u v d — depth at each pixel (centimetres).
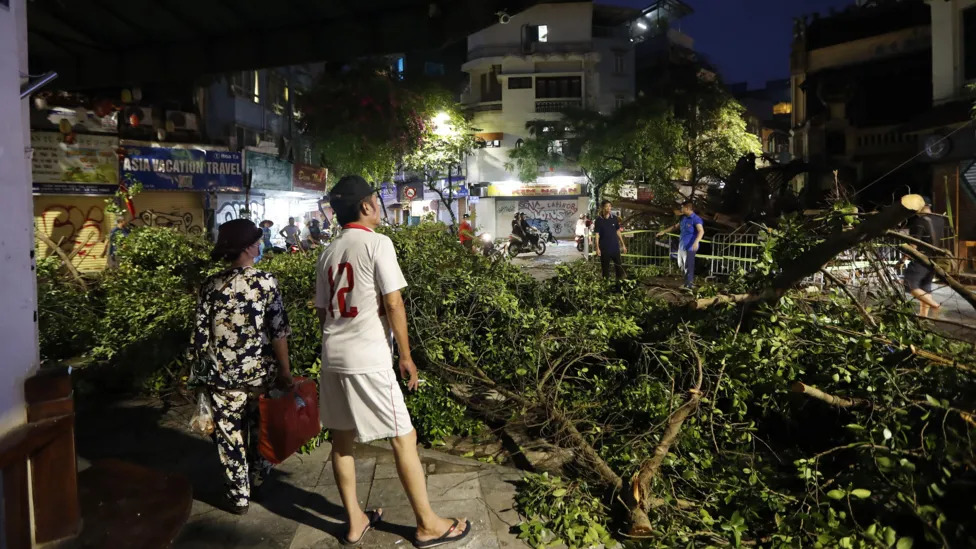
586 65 3791
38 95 1459
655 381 448
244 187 1923
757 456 403
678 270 1424
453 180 3644
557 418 435
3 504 209
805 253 430
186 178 1739
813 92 2583
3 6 209
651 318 527
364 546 326
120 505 266
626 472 371
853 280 526
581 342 492
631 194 3228
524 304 627
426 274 546
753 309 461
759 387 426
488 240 1716
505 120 3834
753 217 1488
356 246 312
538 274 1405
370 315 309
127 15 517
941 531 279
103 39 572
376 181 2323
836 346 416
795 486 376
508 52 3791
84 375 602
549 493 356
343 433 323
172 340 594
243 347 350
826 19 2533
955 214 1409
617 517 353
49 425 222
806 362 434
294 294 564
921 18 2234
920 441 318
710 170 2850
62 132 1481
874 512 317
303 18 516
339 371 309
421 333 510
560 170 3700
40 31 550
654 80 3956
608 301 595
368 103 2195
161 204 1731
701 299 476
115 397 582
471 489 388
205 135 1916
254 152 1992
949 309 787
